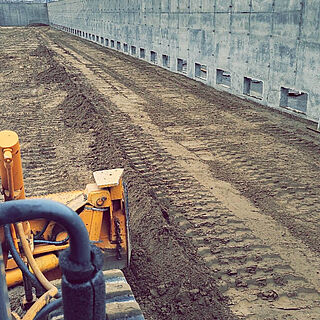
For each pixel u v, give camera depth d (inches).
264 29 539.5
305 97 573.3
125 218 178.2
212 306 186.2
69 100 589.6
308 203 279.9
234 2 601.0
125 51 1235.2
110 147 396.8
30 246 155.2
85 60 1007.0
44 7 3016.7
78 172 351.9
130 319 127.3
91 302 60.3
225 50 645.3
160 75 808.3
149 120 481.1
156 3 920.9
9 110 553.0
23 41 1533.0
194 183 312.8
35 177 346.0
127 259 183.2
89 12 1707.7
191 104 559.5
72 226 57.1
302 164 346.0
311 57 461.4
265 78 550.3
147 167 345.1
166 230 244.5
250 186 306.8
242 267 212.5
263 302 189.2
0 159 137.0
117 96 602.5
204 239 236.8
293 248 228.4
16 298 183.6
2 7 2893.7
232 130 441.7
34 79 765.3
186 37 783.7
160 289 198.4
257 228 248.8
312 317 179.5
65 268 58.4
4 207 55.2
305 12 462.0
